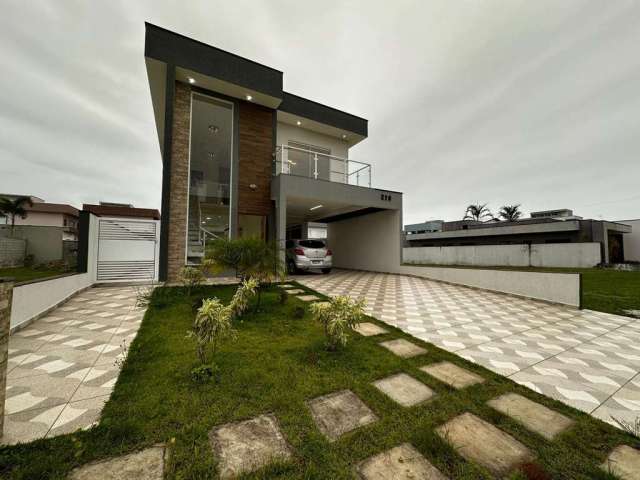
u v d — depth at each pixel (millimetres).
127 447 1456
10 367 2430
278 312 4672
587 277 11344
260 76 8789
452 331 4004
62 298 4816
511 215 29359
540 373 2658
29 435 1535
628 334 4012
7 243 10258
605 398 2217
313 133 11773
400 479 1329
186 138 8141
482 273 8062
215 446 1500
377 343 3383
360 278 10266
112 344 3029
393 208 11359
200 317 2439
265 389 2141
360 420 1804
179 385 2131
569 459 1502
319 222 16750
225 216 8852
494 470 1399
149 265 7301
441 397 2137
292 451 1492
